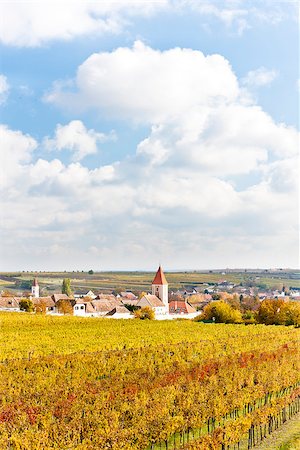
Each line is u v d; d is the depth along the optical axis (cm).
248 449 2650
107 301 15275
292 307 10631
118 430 2481
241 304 16938
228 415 3306
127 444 2395
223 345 6131
